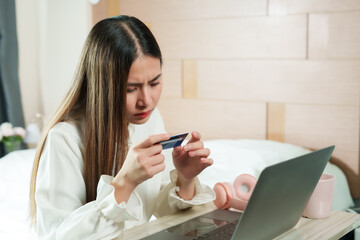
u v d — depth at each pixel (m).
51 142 1.08
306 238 1.04
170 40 3.10
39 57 3.85
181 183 1.25
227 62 2.92
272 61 2.77
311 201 1.17
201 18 2.97
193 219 1.17
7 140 3.43
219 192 1.27
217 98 2.98
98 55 1.04
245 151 2.41
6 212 1.83
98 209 1.01
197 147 1.16
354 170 2.58
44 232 1.05
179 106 3.13
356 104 2.54
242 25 2.84
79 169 1.10
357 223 1.17
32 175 1.13
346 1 2.51
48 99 3.86
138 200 1.05
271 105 2.80
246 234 0.92
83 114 1.15
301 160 0.94
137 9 3.19
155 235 1.05
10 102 3.57
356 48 2.50
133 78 1.04
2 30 3.49
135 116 1.11
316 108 2.66
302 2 2.64
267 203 0.92
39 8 3.79
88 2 3.37
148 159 0.99
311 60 2.64
